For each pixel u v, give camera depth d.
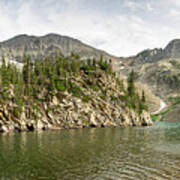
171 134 83.88
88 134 76.56
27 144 50.50
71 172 28.52
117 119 131.12
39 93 114.06
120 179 26.22
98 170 29.66
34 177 26.41
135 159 36.53
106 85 142.62
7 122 89.00
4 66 104.12
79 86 129.25
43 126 99.75
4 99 92.69
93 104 126.00
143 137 70.75
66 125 109.94
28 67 120.12
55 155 38.31
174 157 38.47
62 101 114.12
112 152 42.09
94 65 153.50
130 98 158.00
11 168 30.03
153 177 27.19
